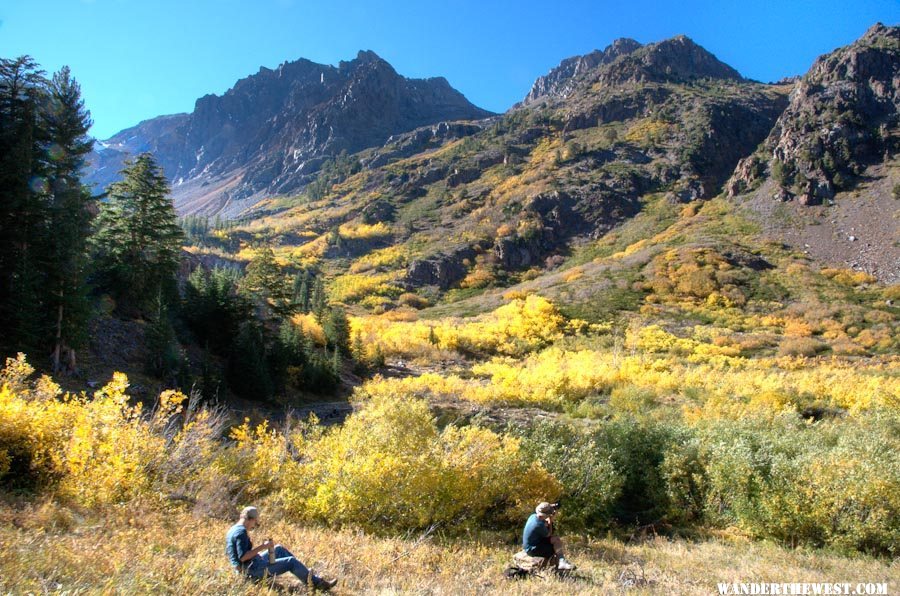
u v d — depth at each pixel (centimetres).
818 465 1318
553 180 13200
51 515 741
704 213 10588
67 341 2311
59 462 927
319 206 16462
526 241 10769
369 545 888
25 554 544
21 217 2281
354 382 4331
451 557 879
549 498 1365
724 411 2542
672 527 1486
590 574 848
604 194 12081
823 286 6775
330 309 6247
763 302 6488
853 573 971
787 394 2939
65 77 2738
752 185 10944
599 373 3669
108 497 877
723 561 1066
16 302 2125
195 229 12644
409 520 1130
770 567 1002
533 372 3941
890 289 6481
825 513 1249
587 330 5947
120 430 995
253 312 4281
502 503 1350
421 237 12319
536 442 1680
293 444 1320
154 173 3388
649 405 3027
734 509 1448
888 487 1202
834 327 5553
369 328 6084
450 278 9956
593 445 1667
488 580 773
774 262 7688
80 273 2373
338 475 1119
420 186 15912
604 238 10856
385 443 1272
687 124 15025
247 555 618
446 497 1195
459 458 1292
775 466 1408
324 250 11988
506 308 6925
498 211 12488
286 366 3600
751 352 4972
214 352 3484
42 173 2542
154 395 2452
